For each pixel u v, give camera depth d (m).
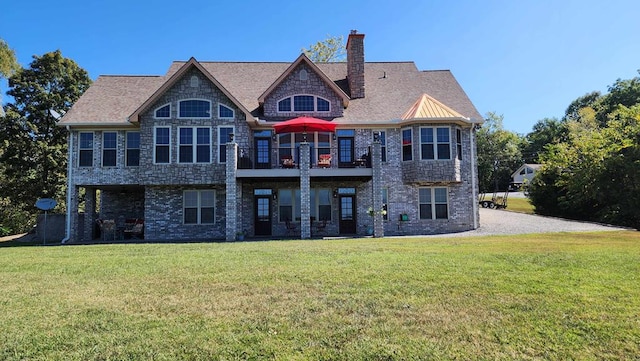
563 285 6.60
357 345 4.40
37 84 30.33
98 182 20.58
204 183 19.92
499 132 65.62
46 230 21.80
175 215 20.52
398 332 4.73
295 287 6.80
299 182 21.19
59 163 30.94
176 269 8.70
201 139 20.17
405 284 6.85
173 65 24.75
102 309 5.80
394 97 23.00
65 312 5.68
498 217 24.03
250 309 5.67
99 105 21.56
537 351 4.21
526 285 6.64
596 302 5.67
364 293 6.33
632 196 22.84
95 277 8.05
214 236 20.58
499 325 4.89
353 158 21.09
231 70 24.45
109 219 22.38
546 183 27.31
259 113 21.30
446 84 24.28
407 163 20.86
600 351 4.20
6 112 29.20
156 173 19.83
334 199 21.16
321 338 4.61
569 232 17.38
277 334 4.74
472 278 7.20
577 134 35.81
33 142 29.95
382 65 25.97
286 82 21.66
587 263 8.45
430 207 21.16
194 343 4.52
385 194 21.11
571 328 4.77
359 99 22.81
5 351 4.40
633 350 4.21
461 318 5.15
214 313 5.53
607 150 24.22
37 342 4.62
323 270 8.16
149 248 13.45
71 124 20.22
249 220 20.89
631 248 10.80
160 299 6.25
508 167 66.56
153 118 20.03
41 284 7.47
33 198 31.06
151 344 4.52
